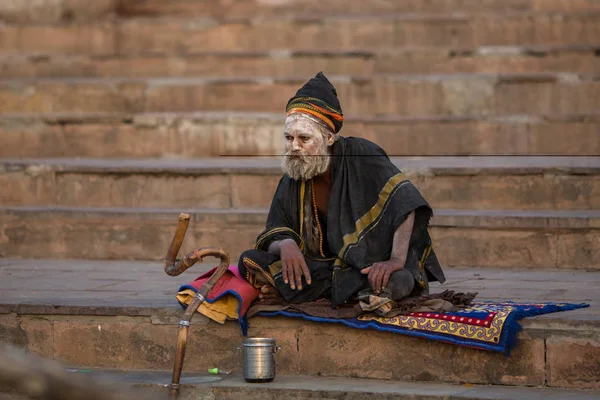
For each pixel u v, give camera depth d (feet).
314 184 35.42
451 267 51.70
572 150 61.46
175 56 74.79
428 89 67.56
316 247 35.73
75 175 59.98
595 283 43.96
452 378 33.17
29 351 37.14
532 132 61.93
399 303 33.58
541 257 50.90
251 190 58.08
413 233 34.40
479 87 67.05
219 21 77.71
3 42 79.00
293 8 82.02
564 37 73.36
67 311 36.70
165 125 66.03
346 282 33.88
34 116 67.31
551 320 32.32
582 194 54.34
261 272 34.68
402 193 33.83
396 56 71.87
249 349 33.32
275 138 64.85
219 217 54.70
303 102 34.14
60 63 75.51
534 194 54.75
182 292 35.19
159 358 35.94
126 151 66.44
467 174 55.26
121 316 36.29
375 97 68.08
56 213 56.85
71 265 53.01
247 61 73.97
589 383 32.01
